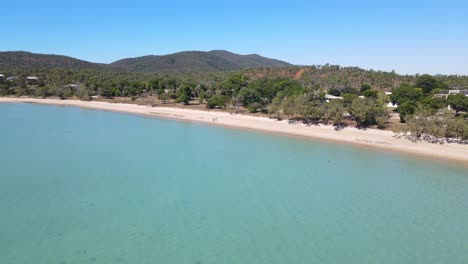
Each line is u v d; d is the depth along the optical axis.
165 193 36.16
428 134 58.53
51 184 38.50
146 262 23.91
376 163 48.62
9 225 28.91
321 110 71.62
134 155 51.81
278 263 23.91
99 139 63.66
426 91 111.94
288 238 27.19
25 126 76.56
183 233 27.83
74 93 142.62
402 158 51.25
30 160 48.12
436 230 28.77
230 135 69.06
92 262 23.88
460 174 43.69
